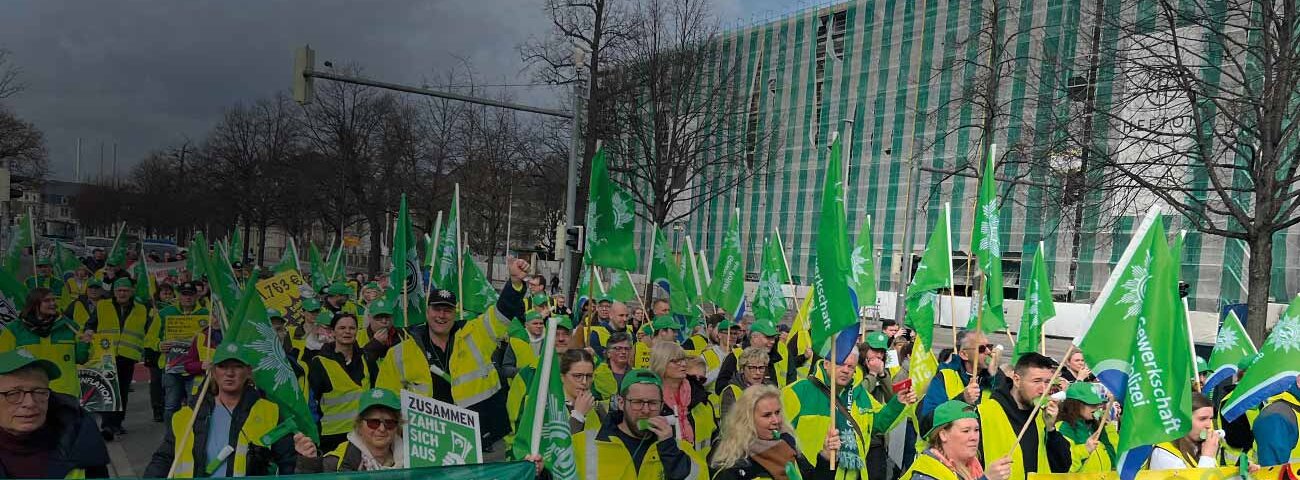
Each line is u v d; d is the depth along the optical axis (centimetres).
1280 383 602
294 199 3844
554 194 3531
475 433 448
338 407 668
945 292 3441
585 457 505
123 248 1605
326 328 811
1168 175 1720
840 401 663
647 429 504
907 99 4919
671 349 622
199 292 1279
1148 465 576
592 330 1008
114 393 973
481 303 1004
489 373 640
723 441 462
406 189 3522
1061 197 1789
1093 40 1900
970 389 578
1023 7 3759
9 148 4053
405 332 705
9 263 1459
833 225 542
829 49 5456
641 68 2375
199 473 474
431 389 626
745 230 5775
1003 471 475
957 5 4638
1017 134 2722
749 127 4469
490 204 3700
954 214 4472
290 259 1252
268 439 475
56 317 830
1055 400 579
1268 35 1501
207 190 4691
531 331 773
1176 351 528
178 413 489
